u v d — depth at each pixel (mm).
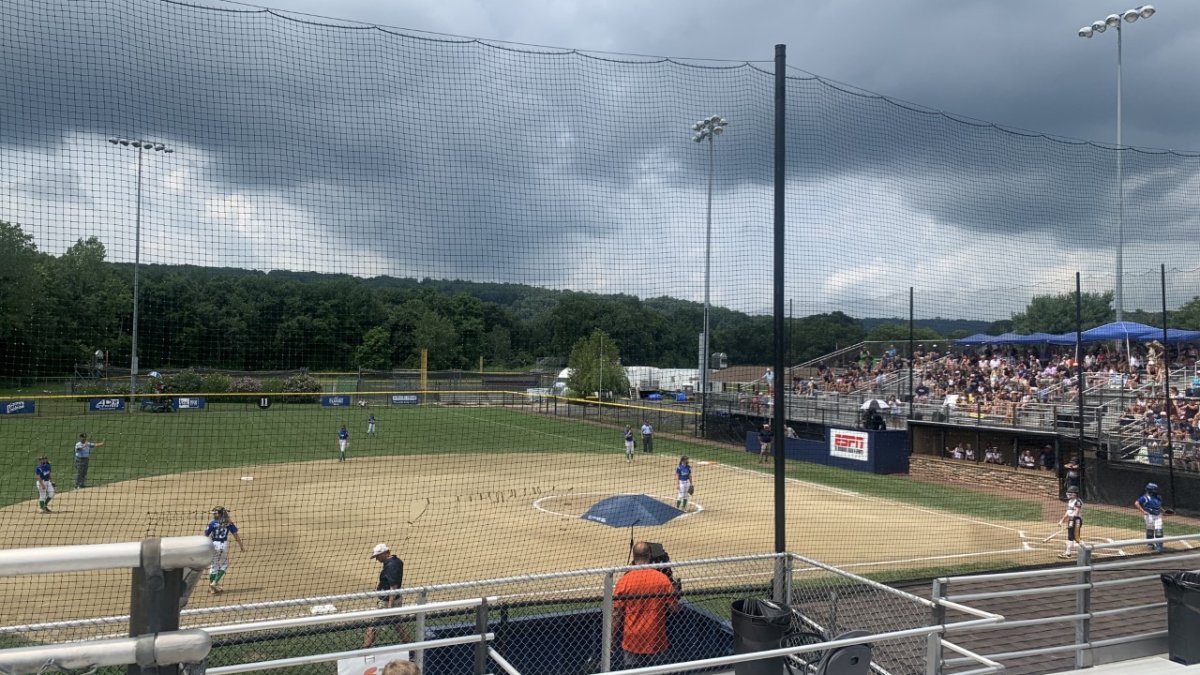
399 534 16891
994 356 34812
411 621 7516
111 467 25750
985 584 11445
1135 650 8266
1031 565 12898
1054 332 33312
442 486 23531
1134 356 29516
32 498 20422
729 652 7844
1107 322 31719
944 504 22391
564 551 15445
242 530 17109
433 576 13523
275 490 22391
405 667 4453
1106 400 26219
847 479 27125
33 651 2027
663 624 6898
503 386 42719
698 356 32031
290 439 32969
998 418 27812
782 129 8078
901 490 24953
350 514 19062
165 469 25781
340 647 8406
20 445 28938
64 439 30328
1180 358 27969
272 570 13906
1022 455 26188
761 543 16500
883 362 36125
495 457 30125
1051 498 23891
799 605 8945
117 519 18016
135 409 34000
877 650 8000
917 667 7574
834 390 36062
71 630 9766
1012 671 7930
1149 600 10789
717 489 23969
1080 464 22875
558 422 39719
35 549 2070
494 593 12008
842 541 16891
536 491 22766
